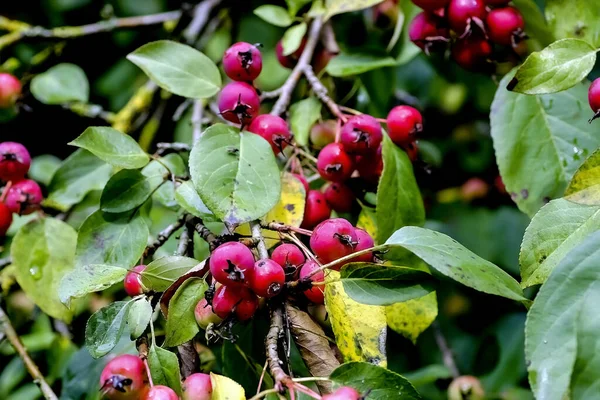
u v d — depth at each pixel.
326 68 0.73
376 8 0.75
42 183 0.80
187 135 0.81
